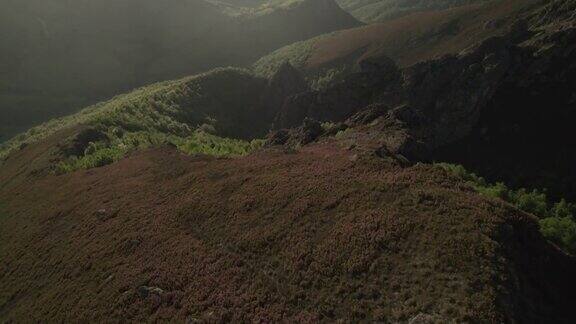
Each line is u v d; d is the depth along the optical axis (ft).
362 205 141.59
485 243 112.68
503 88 417.49
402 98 472.44
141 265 152.35
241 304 120.37
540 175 340.59
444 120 433.07
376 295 109.60
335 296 113.60
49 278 173.27
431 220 125.59
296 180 171.83
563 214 255.29
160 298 132.67
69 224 212.02
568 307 113.50
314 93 534.78
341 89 520.42
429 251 115.55
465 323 94.63
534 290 110.32
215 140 391.86
